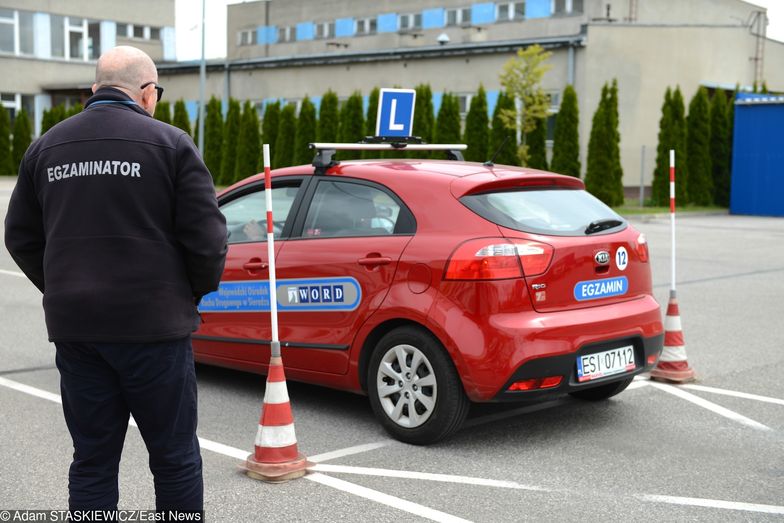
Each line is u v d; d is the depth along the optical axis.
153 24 49.47
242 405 6.14
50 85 45.69
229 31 60.72
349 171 5.82
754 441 5.39
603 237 5.43
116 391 3.30
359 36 53.25
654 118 30.84
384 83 34.78
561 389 5.09
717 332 8.84
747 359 7.66
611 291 5.44
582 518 4.18
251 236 6.27
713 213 27.36
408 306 5.18
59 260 3.19
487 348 4.91
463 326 4.97
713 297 11.04
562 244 5.17
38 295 11.04
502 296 4.95
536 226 5.20
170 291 3.23
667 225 22.81
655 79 30.75
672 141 27.84
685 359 6.89
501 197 5.31
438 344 5.10
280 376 4.82
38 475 4.71
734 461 5.02
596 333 5.21
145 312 3.17
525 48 30.55
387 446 5.25
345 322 5.56
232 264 6.23
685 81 31.48
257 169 33.31
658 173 28.06
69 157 3.19
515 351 4.91
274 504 4.33
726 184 28.89
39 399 6.27
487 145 27.86
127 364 3.19
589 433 5.53
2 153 40.12
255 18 59.09
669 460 5.02
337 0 54.22
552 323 5.04
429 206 5.31
